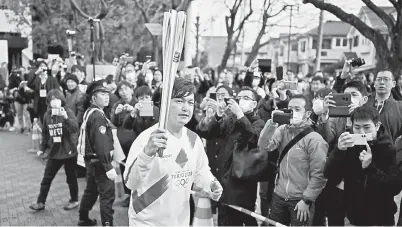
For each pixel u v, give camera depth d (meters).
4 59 6.62
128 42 20.97
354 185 3.16
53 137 5.33
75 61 10.17
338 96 3.38
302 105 3.66
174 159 2.44
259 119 4.21
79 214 4.93
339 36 41.16
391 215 3.17
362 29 9.23
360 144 2.92
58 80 9.91
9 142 10.51
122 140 5.51
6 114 12.91
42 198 5.50
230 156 4.12
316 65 16.39
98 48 9.73
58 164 5.47
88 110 4.56
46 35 19.42
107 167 4.41
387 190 3.08
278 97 4.84
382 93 4.52
